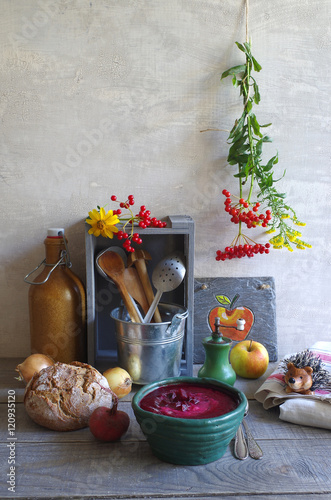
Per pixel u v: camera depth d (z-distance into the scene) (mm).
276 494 778
